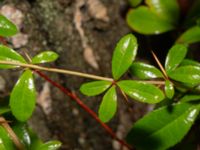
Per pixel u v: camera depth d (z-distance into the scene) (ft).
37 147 0.72
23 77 0.68
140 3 1.16
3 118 0.70
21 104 0.67
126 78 1.12
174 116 0.79
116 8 1.10
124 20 1.12
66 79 1.06
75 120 1.10
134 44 0.71
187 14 1.12
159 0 1.11
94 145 1.15
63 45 1.04
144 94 0.67
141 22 1.09
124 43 0.71
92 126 1.13
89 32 1.09
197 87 0.78
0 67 0.68
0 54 0.68
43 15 0.98
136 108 1.19
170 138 0.79
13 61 0.68
